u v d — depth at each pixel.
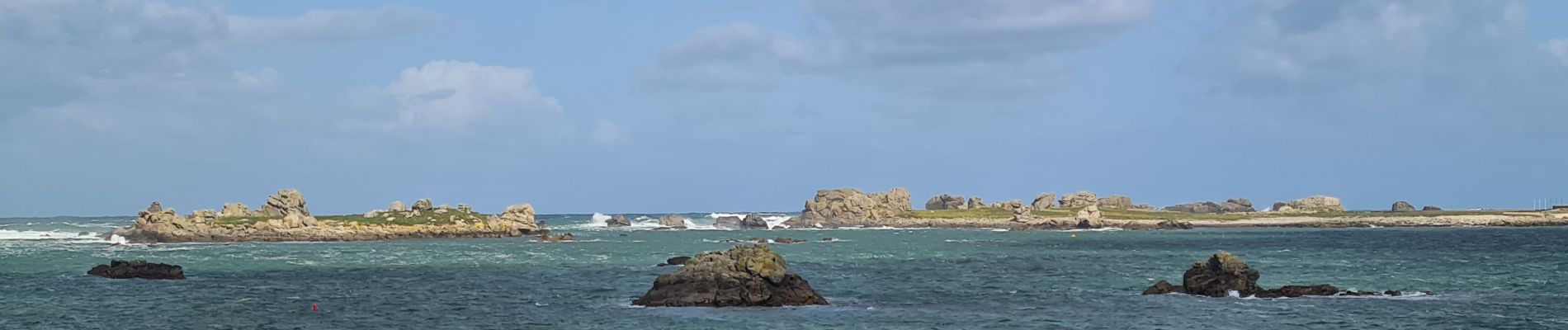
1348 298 79.12
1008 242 194.25
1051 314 72.62
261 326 68.19
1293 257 142.50
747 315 70.81
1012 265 122.56
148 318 71.44
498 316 72.25
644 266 117.75
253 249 153.50
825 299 80.94
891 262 127.62
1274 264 125.56
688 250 159.50
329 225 188.62
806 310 73.25
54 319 70.31
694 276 76.19
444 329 66.75
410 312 74.81
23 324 68.06
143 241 175.12
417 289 90.81
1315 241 197.88
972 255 145.12
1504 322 68.31
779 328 66.19
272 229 182.62
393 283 96.31
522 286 92.69
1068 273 108.69
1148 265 123.06
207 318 71.31
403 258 132.75
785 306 74.81
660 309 73.69
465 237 197.50
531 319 70.50
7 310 74.69
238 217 187.75
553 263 123.75
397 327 67.88
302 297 84.12
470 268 115.31
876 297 83.00
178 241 175.75
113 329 66.31
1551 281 95.06
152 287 90.88
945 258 136.50
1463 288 88.81
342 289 90.81
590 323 68.19
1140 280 99.75
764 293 75.44
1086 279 100.75
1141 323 68.62
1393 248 168.38
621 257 136.12
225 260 127.50
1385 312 72.31
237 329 66.75
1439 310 73.19
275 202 196.25
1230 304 76.25
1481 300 78.56
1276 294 80.44
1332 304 75.75
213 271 109.19
